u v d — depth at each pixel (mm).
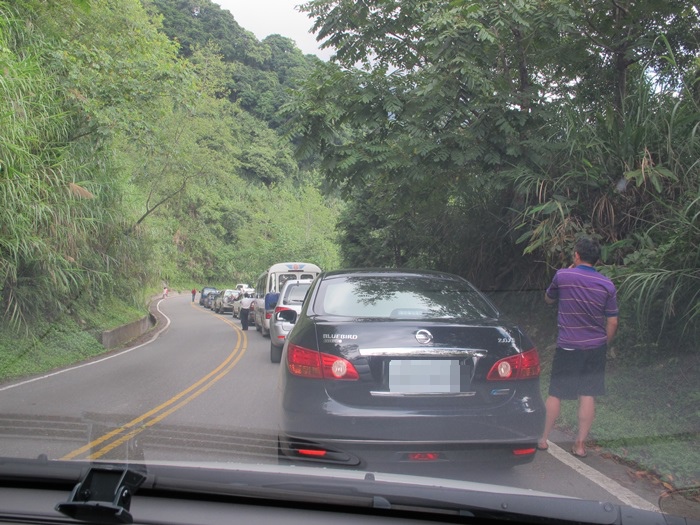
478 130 8812
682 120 7082
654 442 5223
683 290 6070
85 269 14938
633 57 9133
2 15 11031
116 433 5852
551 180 8289
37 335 12773
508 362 4211
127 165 18406
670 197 7340
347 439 3965
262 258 56344
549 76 9883
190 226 55344
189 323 26641
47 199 11461
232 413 6902
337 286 5133
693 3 8586
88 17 14539
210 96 27609
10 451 5160
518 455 4105
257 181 72250
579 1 8875
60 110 12500
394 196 11703
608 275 6816
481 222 11570
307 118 9469
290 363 4301
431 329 4199
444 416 3973
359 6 10844
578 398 5207
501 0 8133
